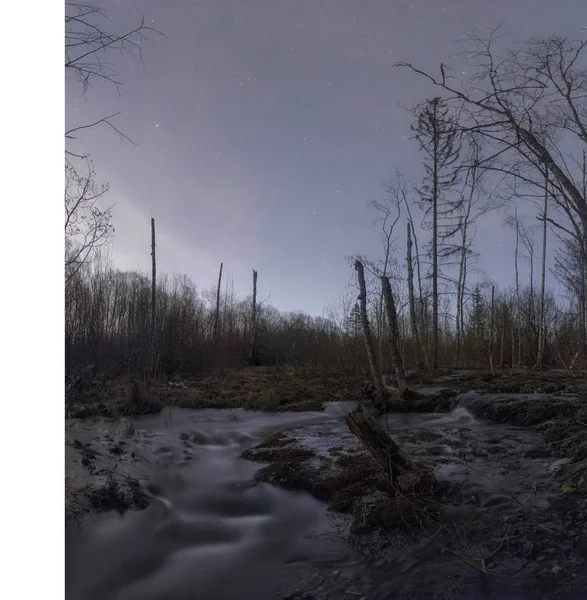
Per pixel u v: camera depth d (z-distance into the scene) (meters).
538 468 6.05
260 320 29.27
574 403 8.95
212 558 5.10
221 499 6.58
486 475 6.01
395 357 11.98
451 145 6.14
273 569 4.78
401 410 11.16
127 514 5.87
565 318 18.78
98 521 5.61
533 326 19.97
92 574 4.77
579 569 3.97
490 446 7.28
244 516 6.14
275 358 27.06
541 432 7.97
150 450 8.27
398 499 5.52
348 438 8.88
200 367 21.25
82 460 6.94
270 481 7.02
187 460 8.20
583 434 6.77
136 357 15.65
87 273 13.70
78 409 10.97
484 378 14.06
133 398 12.02
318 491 6.46
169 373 19.23
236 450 8.97
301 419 11.55
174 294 22.27
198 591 4.46
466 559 4.37
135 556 5.11
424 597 3.98
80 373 12.09
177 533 5.66
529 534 4.52
